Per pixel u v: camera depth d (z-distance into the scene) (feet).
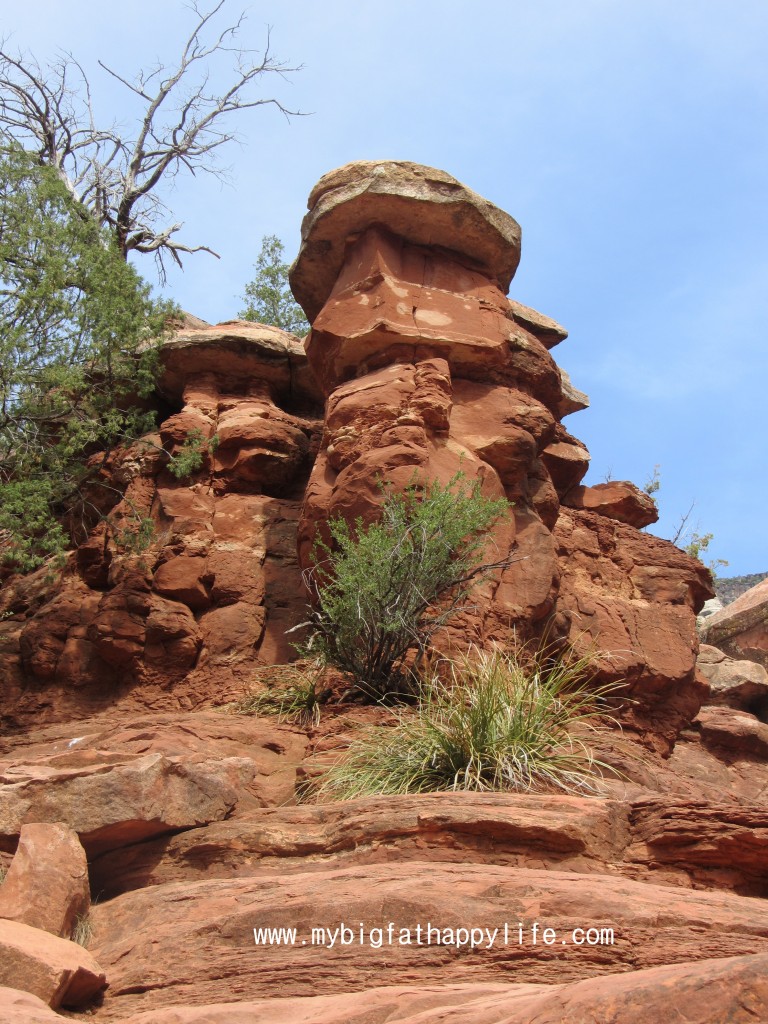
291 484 43.45
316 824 23.20
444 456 35.96
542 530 37.47
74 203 45.24
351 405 36.68
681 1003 10.76
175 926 19.76
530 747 26.18
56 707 37.93
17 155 45.06
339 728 29.81
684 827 21.61
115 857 23.59
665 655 41.65
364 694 31.55
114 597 38.09
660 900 18.69
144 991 18.51
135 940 19.83
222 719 31.71
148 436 44.50
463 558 32.83
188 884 21.84
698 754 45.88
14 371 40.81
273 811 23.94
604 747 29.66
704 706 51.37
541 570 36.60
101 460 44.93
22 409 41.86
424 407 36.01
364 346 38.17
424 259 40.27
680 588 43.91
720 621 70.23
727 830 21.33
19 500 38.81
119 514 41.47
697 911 18.19
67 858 21.24
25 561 38.73
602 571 43.45
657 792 26.61
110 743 27.89
